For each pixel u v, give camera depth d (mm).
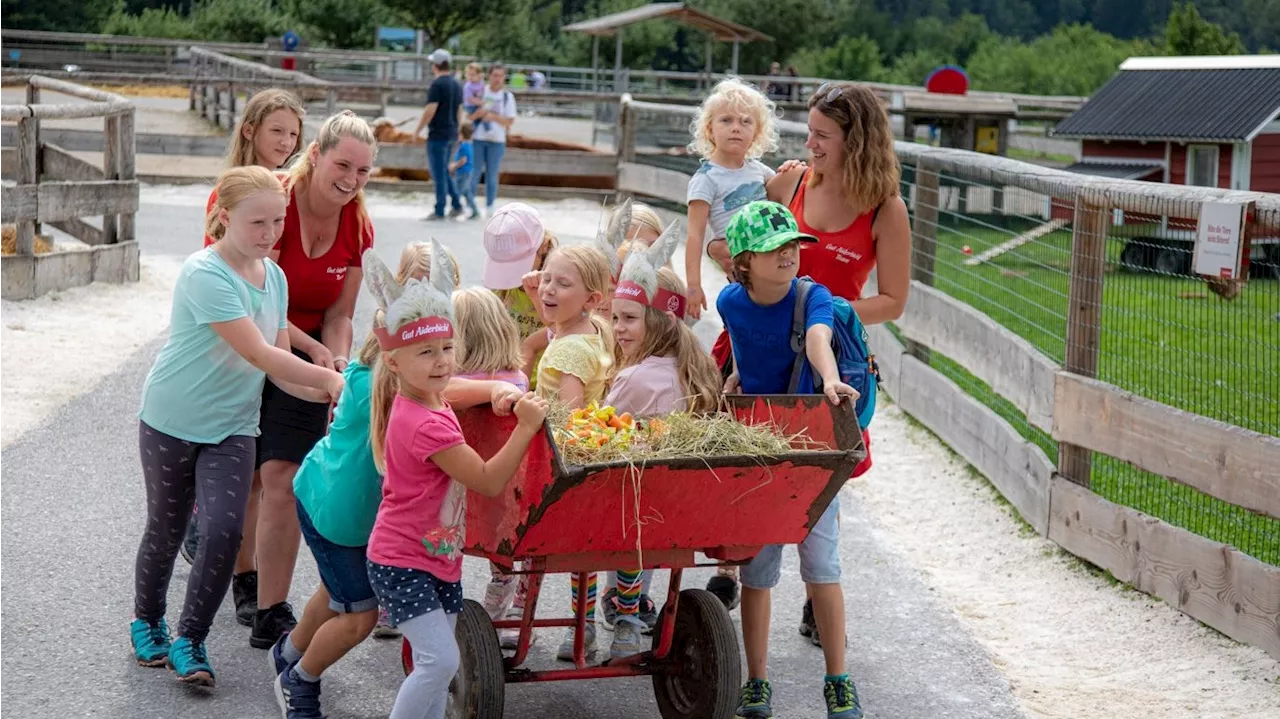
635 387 4500
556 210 19438
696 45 68500
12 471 6727
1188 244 7355
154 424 4504
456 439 3803
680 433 4012
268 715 4398
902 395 9227
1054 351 9727
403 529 3879
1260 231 5273
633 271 4555
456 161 18016
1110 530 6023
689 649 4398
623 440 3973
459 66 40219
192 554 5574
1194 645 5254
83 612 5141
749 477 3977
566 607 5504
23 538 5867
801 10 68375
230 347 4465
